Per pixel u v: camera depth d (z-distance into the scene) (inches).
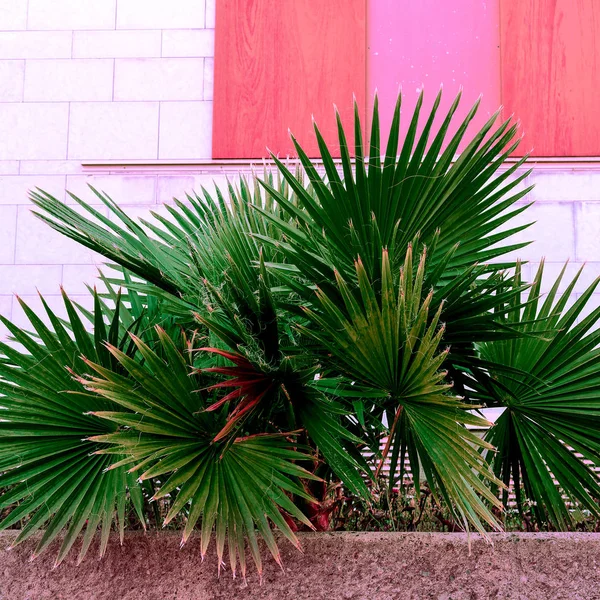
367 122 242.2
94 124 250.8
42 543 85.7
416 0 248.7
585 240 234.4
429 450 83.7
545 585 91.4
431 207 93.8
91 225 103.3
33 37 255.9
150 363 83.3
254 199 117.4
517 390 103.7
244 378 84.3
